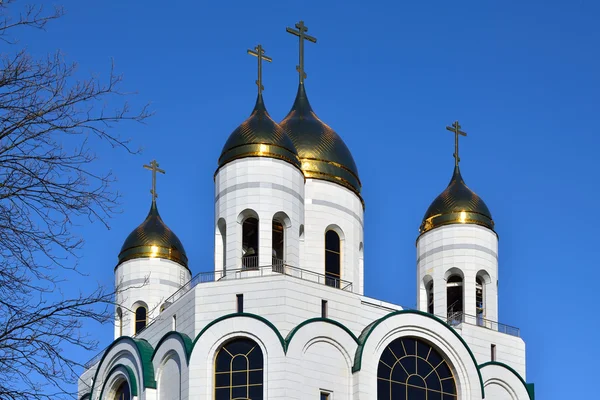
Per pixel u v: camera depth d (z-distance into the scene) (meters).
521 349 82.00
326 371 71.94
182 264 92.81
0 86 33.09
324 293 73.69
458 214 85.19
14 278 32.75
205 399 70.06
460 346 77.25
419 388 75.31
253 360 70.62
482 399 76.94
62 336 32.78
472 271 83.69
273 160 76.62
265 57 83.06
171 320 75.38
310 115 86.69
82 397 84.31
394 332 75.31
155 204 95.69
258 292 72.19
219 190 77.25
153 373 74.62
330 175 83.00
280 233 78.38
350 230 82.88
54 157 33.28
